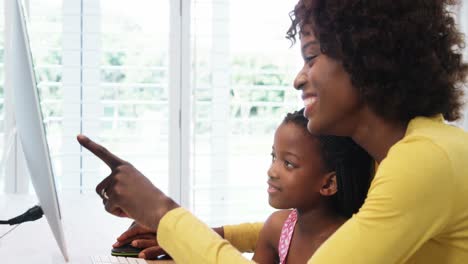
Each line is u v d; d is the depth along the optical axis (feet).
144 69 7.13
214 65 7.29
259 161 7.50
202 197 7.34
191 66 7.12
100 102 7.11
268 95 7.47
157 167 7.21
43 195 3.71
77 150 7.11
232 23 7.29
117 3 7.07
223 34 7.27
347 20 2.58
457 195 2.43
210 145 7.34
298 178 3.43
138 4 7.09
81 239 4.57
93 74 7.09
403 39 2.56
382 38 2.55
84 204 6.07
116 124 7.16
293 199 3.48
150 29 7.12
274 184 3.52
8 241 4.45
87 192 7.13
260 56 7.38
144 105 7.18
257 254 4.04
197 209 7.29
